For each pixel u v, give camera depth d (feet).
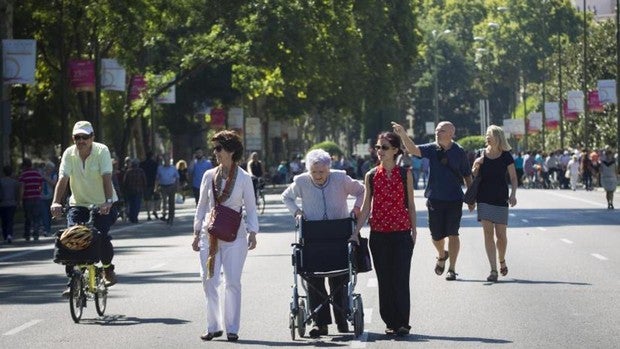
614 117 625.00
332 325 116.26
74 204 122.42
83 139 120.16
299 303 108.68
